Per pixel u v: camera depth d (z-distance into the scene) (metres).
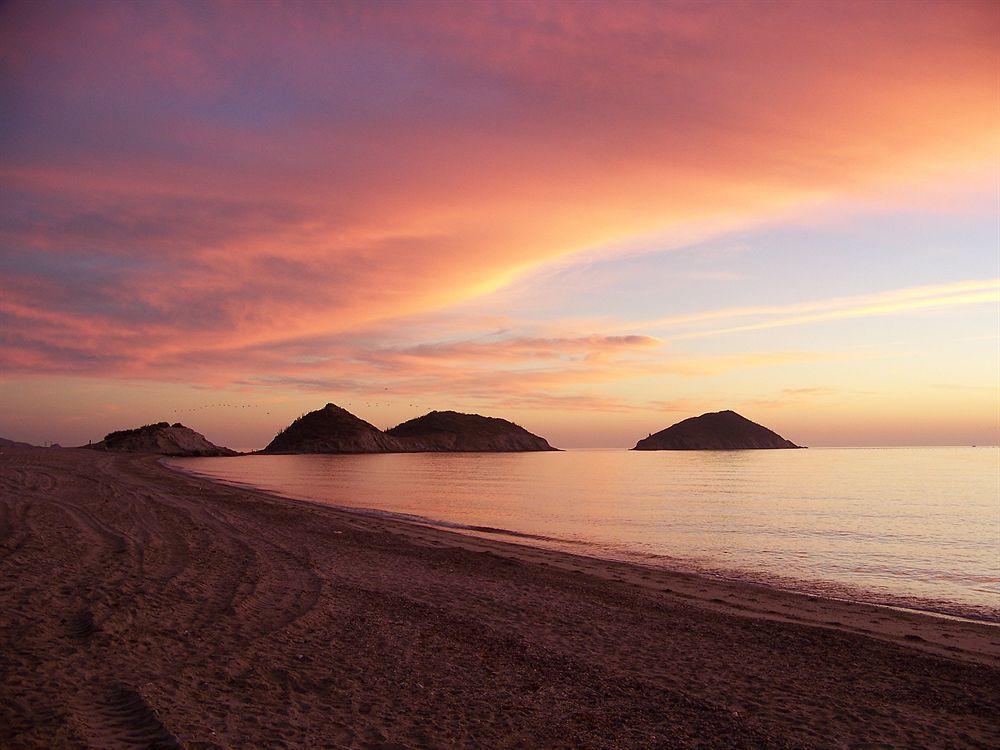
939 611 15.88
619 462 169.25
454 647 9.45
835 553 25.92
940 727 7.44
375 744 5.75
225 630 8.89
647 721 7.04
